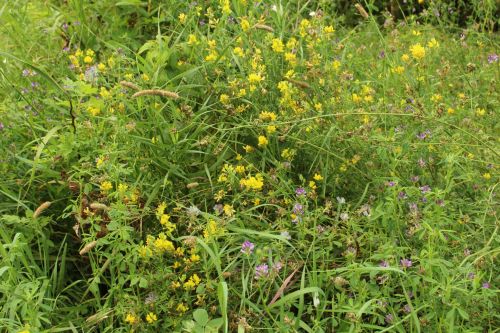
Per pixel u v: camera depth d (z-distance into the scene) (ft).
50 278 5.28
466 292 4.61
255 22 6.96
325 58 6.70
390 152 5.71
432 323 4.78
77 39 7.75
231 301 4.98
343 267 5.04
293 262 5.15
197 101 6.44
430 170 5.79
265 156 5.91
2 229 5.34
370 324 4.81
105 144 5.73
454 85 7.18
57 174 5.67
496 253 4.94
